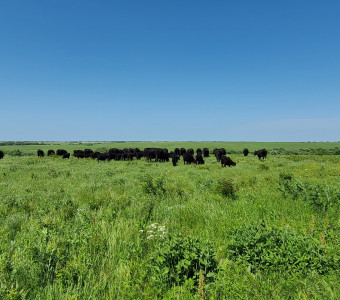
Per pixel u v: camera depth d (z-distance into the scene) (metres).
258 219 5.99
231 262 3.75
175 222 6.18
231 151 52.94
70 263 3.71
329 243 4.11
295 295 2.97
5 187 13.30
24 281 3.45
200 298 2.85
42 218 6.67
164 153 36.03
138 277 3.55
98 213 7.20
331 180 12.13
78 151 43.25
